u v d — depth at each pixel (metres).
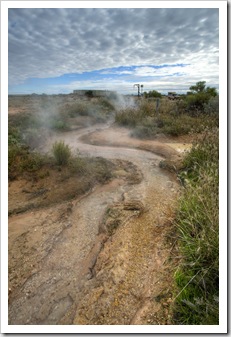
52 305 2.21
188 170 4.81
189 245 2.38
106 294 2.22
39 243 3.05
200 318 1.79
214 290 2.00
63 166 5.21
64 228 3.36
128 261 2.59
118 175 5.18
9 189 4.41
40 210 3.79
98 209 3.83
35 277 2.55
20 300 2.29
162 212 3.51
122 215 3.48
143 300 2.10
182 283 2.12
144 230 3.13
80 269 2.64
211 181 3.09
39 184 4.57
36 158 5.38
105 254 2.77
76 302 2.21
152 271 2.41
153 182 4.77
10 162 5.14
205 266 2.16
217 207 2.55
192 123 9.59
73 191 4.31
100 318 2.00
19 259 2.79
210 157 4.60
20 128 9.00
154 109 12.98
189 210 2.87
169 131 8.87
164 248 2.70
